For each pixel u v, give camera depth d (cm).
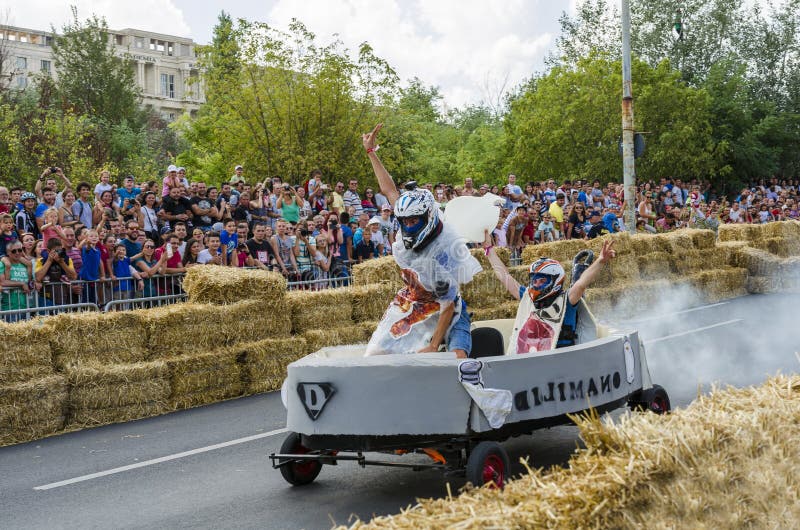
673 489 404
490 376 537
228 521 564
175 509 596
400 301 606
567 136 3597
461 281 579
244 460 725
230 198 1570
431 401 531
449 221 704
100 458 752
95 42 5000
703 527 394
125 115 4922
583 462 412
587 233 2027
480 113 5728
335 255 1479
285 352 1068
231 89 2534
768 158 4188
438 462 572
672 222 2445
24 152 2878
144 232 1280
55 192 1280
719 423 452
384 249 1588
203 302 1034
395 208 572
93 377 889
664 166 3591
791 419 475
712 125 4128
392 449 541
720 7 4609
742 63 4488
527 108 3816
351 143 2589
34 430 845
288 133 2542
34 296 1064
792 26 4672
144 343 956
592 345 611
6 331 841
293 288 1365
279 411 926
